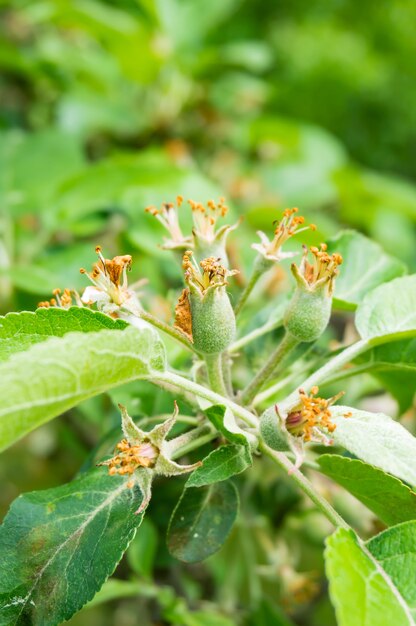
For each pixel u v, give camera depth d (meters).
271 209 0.43
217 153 0.53
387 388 0.31
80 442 0.40
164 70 0.52
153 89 0.52
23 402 0.23
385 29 0.81
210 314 0.25
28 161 0.41
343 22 0.81
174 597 0.36
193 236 0.27
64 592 0.25
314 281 0.27
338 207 0.55
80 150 0.42
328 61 0.72
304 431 0.25
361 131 0.77
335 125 0.75
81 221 0.39
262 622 0.36
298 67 0.73
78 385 0.23
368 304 0.28
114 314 0.26
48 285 0.34
